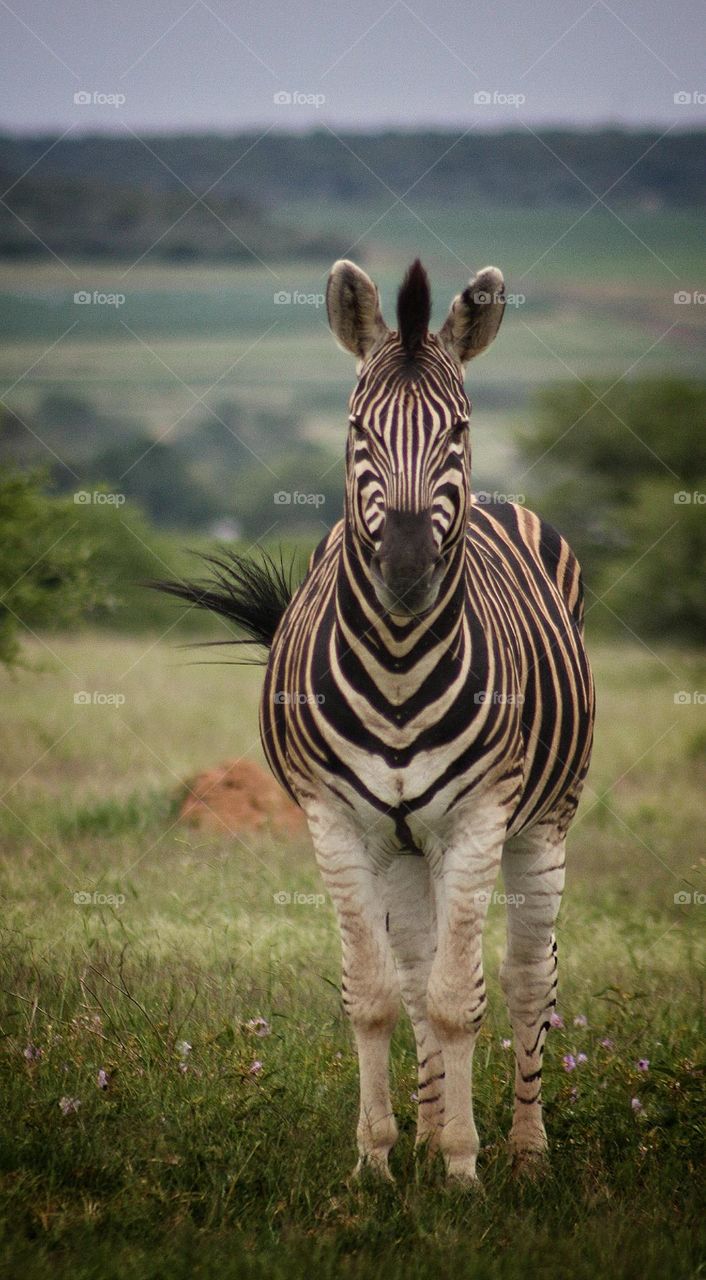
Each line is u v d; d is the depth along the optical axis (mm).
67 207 182250
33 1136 9922
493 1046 12828
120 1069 11109
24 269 170500
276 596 13086
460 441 10117
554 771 11609
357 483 10008
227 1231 9062
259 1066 11031
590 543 60531
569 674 12039
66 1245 8711
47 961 14039
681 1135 10703
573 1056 12344
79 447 106438
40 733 26453
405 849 10633
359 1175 10078
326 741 10234
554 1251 9023
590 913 18078
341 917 10336
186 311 170875
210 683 36031
